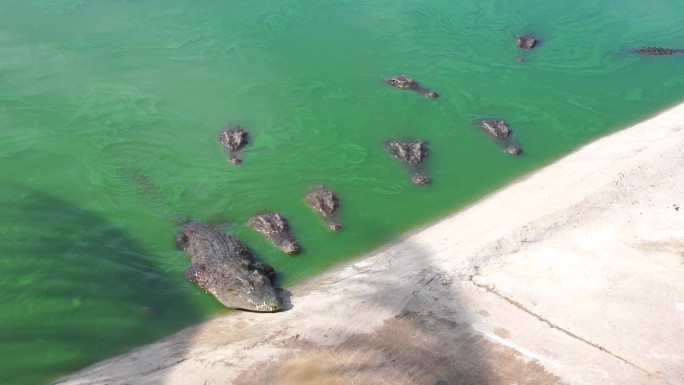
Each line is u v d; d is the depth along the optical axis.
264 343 12.94
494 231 16.05
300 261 15.44
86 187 17.77
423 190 18.19
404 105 22.36
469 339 13.18
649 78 24.97
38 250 15.40
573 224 16.30
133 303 14.03
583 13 30.89
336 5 30.59
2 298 13.99
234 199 17.48
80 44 25.77
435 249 15.70
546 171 18.95
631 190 17.47
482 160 19.66
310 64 24.95
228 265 14.60
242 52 25.67
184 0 30.48
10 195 17.30
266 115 21.47
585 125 21.67
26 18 27.95
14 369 12.37
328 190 17.80
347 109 22.00
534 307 14.01
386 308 13.87
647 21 30.25
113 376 12.12
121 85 22.91
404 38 27.55
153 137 20.03
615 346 13.08
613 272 14.90
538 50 27.00
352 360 12.60
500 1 31.94
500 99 23.12
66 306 13.86
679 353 12.94
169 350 12.81
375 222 16.84
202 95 22.47
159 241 15.92
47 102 21.72
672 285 14.57
